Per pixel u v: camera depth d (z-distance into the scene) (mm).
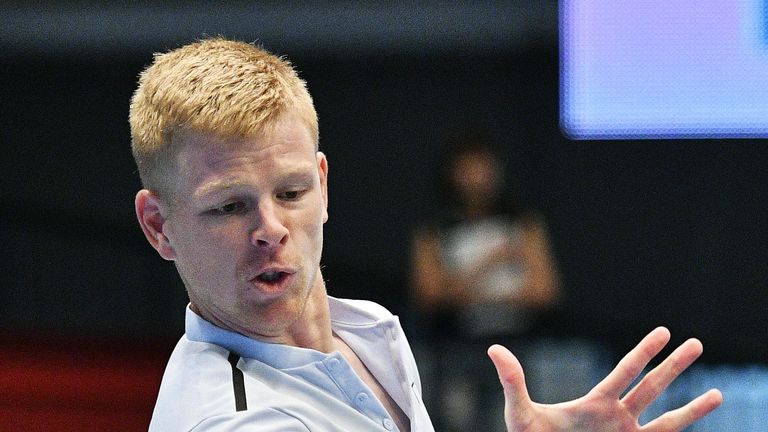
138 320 25141
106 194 27922
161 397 5680
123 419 16500
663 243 26875
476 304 16828
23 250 25594
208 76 5352
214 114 5184
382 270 27484
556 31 25766
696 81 24359
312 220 5473
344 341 6582
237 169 5203
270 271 5367
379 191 27609
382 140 27516
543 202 27031
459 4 25406
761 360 20234
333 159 27547
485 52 26531
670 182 26781
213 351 5664
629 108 24781
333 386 5672
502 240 16969
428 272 17141
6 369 16641
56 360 17078
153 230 5715
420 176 27531
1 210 21547
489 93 27156
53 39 26156
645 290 26906
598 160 26859
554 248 27031
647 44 24484
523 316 16906
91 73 27516
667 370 5836
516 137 27094
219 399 5344
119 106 27766
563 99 25047
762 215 26594
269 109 5262
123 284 25656
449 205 17312
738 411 18609
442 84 27266
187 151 5266
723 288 26781
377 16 25375
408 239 27531
